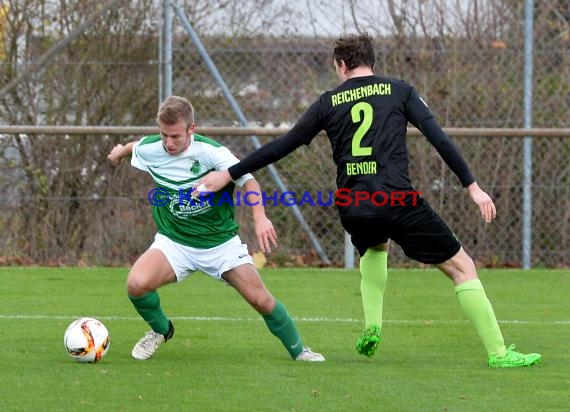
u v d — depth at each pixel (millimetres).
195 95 36062
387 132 18609
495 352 19109
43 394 16188
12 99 36250
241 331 23500
